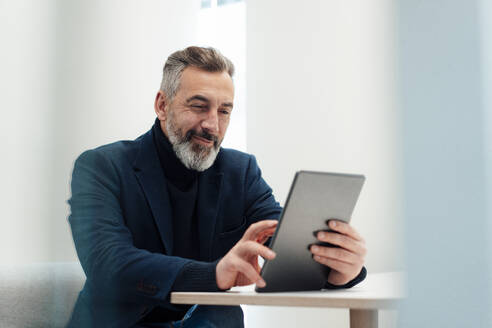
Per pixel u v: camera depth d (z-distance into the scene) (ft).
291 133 8.61
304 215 2.83
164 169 4.38
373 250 7.60
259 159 8.84
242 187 4.72
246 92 9.02
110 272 3.21
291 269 2.95
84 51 5.85
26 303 3.49
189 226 4.36
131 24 7.09
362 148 7.97
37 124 4.77
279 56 8.82
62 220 4.65
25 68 4.74
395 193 7.60
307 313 8.08
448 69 4.56
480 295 3.90
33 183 4.55
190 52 4.42
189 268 3.07
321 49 8.47
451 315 3.88
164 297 2.96
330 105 8.32
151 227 4.09
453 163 4.35
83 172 3.90
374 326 3.02
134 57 7.11
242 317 3.67
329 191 2.84
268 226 3.30
